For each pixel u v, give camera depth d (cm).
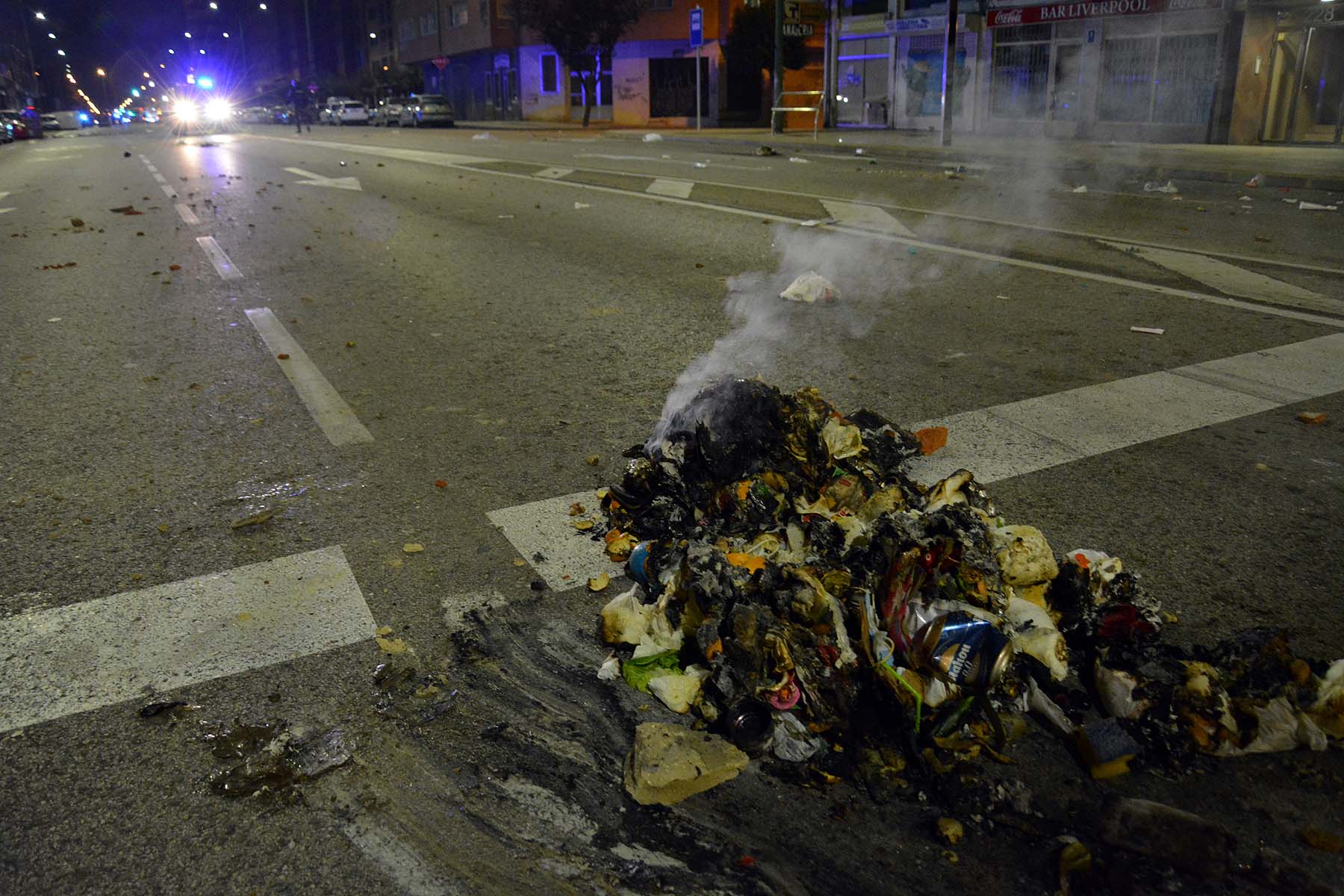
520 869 205
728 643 248
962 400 482
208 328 669
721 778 228
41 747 242
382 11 6969
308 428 469
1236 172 1416
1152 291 702
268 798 226
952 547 254
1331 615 287
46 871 205
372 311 711
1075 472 393
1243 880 200
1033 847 209
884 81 3006
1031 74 2489
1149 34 2158
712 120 4250
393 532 355
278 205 1350
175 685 267
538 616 298
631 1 3916
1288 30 1972
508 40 4856
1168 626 283
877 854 208
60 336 655
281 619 298
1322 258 808
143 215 1288
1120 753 226
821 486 335
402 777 232
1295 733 233
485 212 1236
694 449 341
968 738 236
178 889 201
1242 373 511
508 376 546
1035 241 921
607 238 1020
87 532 360
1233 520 349
